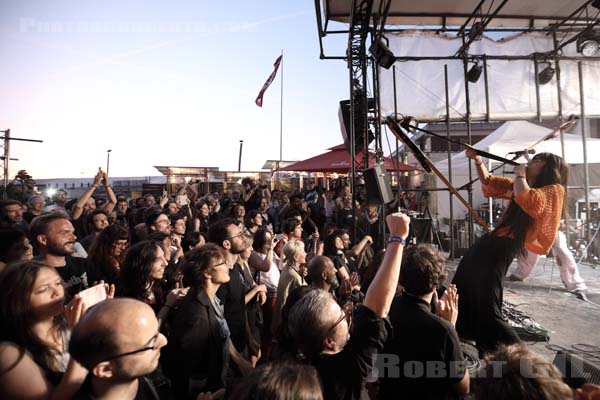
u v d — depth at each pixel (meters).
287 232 5.41
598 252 7.87
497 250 2.79
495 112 8.32
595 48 7.41
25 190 9.77
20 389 1.33
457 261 7.87
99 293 1.82
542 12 7.59
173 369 2.26
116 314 1.25
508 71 8.34
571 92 8.32
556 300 5.11
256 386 1.17
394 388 1.80
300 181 19.56
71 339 1.25
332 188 13.79
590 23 7.57
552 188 2.78
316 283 2.98
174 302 2.59
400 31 8.31
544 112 8.29
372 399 2.19
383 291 1.58
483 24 7.00
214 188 19.31
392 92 8.26
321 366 1.55
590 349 3.47
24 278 1.50
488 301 2.71
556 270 7.07
